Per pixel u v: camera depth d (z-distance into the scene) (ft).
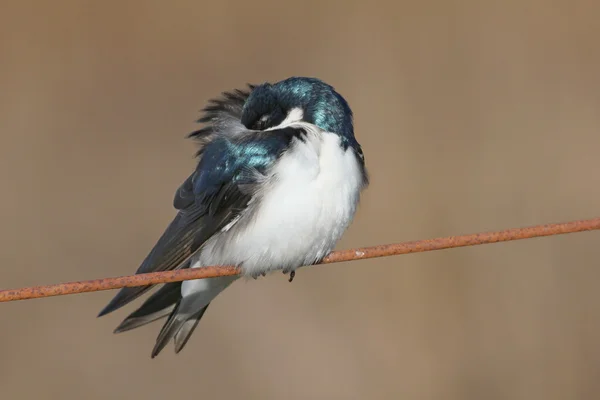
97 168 45.27
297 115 26.66
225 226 25.79
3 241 42.78
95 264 42.19
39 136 45.98
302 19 46.26
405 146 41.34
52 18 47.11
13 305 40.83
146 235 43.06
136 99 47.32
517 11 43.96
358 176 25.79
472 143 41.37
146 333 40.06
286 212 24.94
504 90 43.11
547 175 40.29
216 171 25.99
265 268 26.11
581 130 41.63
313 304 39.14
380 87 43.42
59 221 43.42
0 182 44.60
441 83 43.27
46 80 46.83
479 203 39.63
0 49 46.52
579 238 38.34
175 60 47.80
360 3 44.83
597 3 43.75
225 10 47.73
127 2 47.73
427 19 44.04
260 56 47.32
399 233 39.14
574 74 43.32
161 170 45.34
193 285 27.48
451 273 37.78
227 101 29.07
